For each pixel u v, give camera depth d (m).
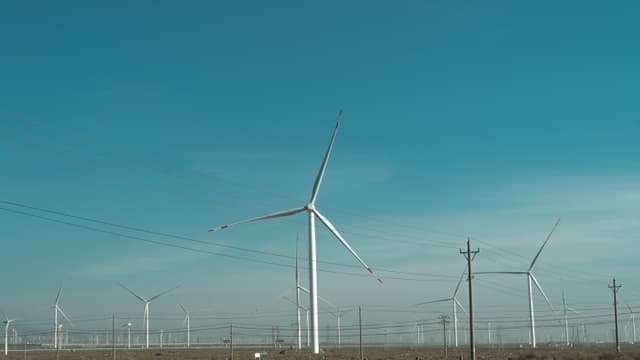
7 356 189.88
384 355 172.38
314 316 122.75
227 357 168.50
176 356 180.12
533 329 180.62
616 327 135.88
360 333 134.12
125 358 168.75
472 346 83.81
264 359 148.12
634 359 124.25
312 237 123.38
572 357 142.25
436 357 157.00
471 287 85.38
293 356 153.75
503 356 160.00
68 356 185.62
